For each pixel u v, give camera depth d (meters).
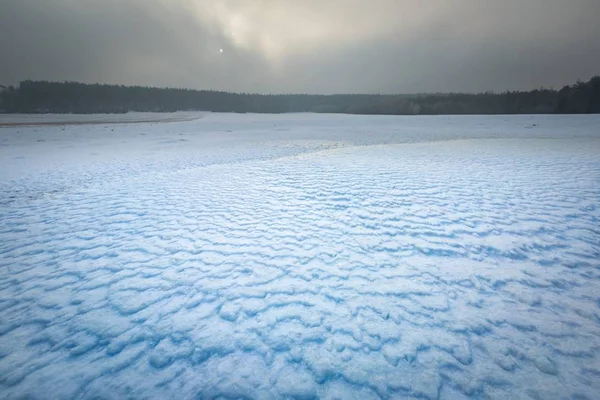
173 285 3.83
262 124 49.16
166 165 14.01
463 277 3.86
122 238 5.39
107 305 3.45
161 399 2.32
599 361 2.54
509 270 3.99
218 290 3.70
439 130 33.09
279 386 2.41
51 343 2.87
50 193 8.88
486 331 2.91
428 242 4.90
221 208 6.98
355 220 5.97
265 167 12.27
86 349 2.79
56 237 5.48
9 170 13.01
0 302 3.54
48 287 3.85
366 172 10.59
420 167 11.27
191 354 2.72
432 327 2.98
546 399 2.23
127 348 2.80
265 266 4.27
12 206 7.52
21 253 4.84
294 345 2.80
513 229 5.27
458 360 2.59
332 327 3.02
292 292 3.62
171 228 5.82
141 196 8.24
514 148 16.62
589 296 3.42
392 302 3.39
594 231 5.05
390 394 2.32
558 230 5.15
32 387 2.41
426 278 3.86
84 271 4.24
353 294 3.56
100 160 15.75
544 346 2.71
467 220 5.76
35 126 41.84
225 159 15.59
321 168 11.64
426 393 2.32
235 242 5.11
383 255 4.50
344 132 33.06
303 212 6.56
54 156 17.42
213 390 2.38
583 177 8.79
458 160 12.73
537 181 8.52
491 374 2.45
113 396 2.34
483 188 7.96
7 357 2.71
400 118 58.59
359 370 2.53
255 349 2.77
